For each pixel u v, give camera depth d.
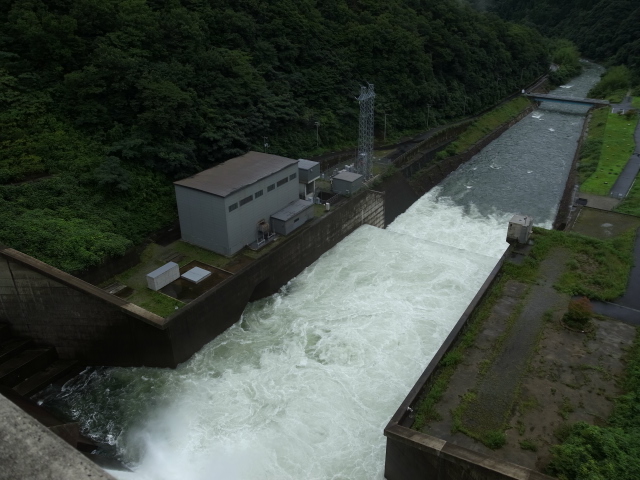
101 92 46.44
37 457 4.99
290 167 44.66
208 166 49.91
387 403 29.33
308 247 43.88
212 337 35.53
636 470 20.86
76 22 47.25
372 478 25.25
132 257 38.69
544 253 39.66
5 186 37.78
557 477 21.61
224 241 40.25
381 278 41.97
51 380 32.16
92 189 41.34
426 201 60.59
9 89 43.31
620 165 62.16
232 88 53.91
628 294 35.00
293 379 31.34
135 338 32.50
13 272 31.67
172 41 53.38
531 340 30.44
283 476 25.39
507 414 25.25
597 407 25.67
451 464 21.91
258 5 65.06
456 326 30.86
